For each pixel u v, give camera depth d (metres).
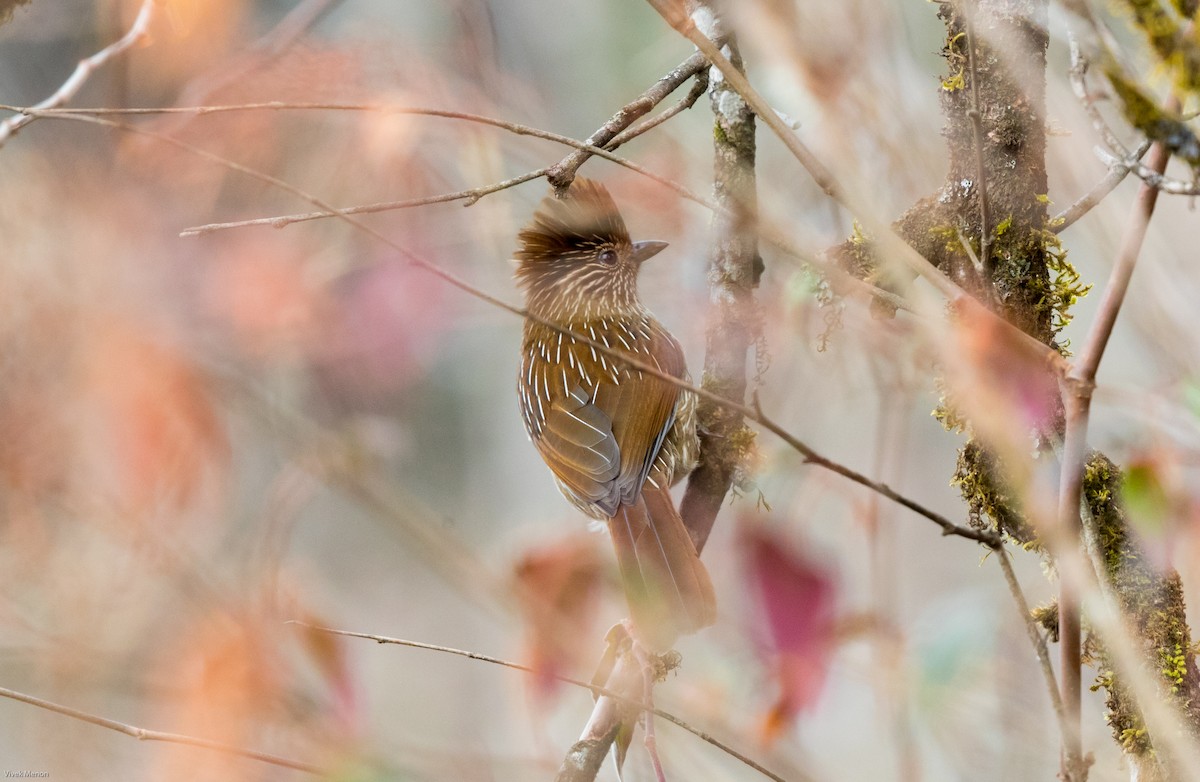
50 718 7.76
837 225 6.82
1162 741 5.88
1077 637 4.79
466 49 8.73
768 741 5.86
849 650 7.23
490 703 14.61
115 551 7.29
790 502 7.59
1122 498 6.18
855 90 5.68
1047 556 6.58
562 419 10.02
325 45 8.33
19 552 7.21
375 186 8.59
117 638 7.27
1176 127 4.79
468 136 8.54
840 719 10.48
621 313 10.23
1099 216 6.48
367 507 7.43
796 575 5.16
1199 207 7.38
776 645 5.18
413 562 15.56
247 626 7.04
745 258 7.97
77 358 7.28
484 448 18.66
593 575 6.60
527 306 10.59
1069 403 4.95
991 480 6.64
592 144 7.12
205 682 6.94
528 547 6.63
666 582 8.11
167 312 7.73
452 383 17.94
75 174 7.84
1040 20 6.25
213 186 8.21
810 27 5.57
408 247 8.73
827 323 7.05
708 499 9.07
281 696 6.93
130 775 7.89
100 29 8.83
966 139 6.59
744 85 5.58
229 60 8.45
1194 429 5.71
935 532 13.06
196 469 7.44
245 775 6.77
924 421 13.24
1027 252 6.52
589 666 6.48
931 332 5.19
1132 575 6.16
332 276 8.45
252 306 8.00
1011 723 7.70
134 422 7.31
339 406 8.38
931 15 8.51
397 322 8.49
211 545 7.59
